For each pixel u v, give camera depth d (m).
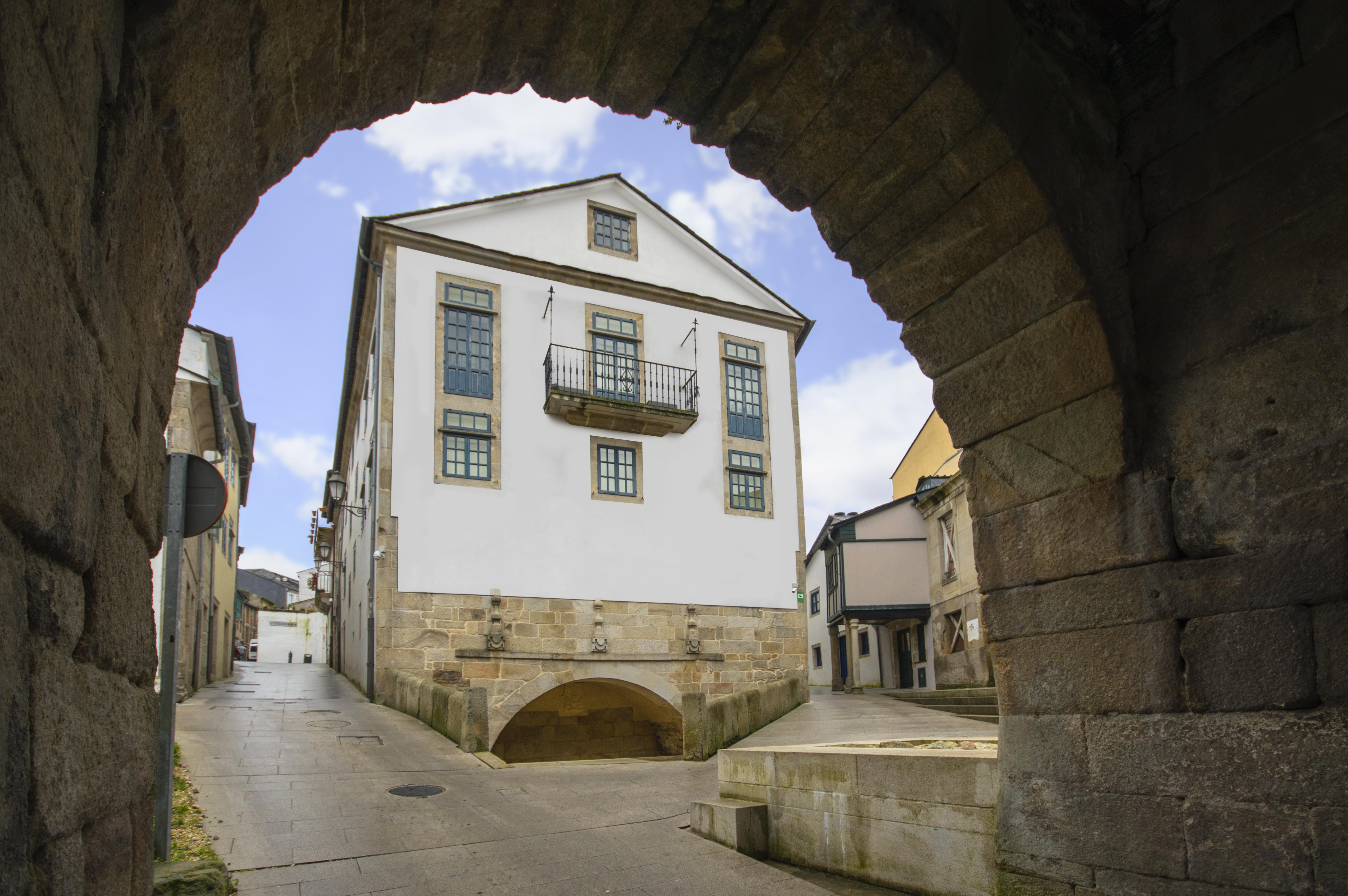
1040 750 4.45
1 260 1.42
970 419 4.85
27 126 1.52
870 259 4.88
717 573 19.72
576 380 19.05
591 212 20.47
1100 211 4.36
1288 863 3.44
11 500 1.50
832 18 3.85
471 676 16.80
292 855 6.39
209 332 16.92
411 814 7.89
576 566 18.17
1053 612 4.46
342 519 28.97
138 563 2.59
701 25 3.96
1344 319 3.55
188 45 2.31
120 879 2.32
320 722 13.84
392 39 3.38
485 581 17.27
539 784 9.78
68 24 1.71
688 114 4.52
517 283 18.95
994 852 4.89
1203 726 3.79
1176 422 4.10
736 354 21.25
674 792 9.39
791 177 4.74
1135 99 4.56
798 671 20.11
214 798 8.01
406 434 17.19
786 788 6.68
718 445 20.44
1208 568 3.86
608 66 4.21
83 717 1.98
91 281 1.96
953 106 3.97
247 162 3.08
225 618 26.23
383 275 17.70
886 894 5.56
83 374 1.92
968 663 21.61
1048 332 4.37
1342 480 3.47
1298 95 3.83
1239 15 4.11
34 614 1.67
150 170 2.32
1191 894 3.73
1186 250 4.20
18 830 1.52
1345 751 3.34
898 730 13.59
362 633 20.09
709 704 13.08
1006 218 4.24
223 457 20.11
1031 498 4.61
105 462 2.16
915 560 27.05
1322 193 3.69
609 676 18.00
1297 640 3.52
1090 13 4.63
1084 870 4.16
